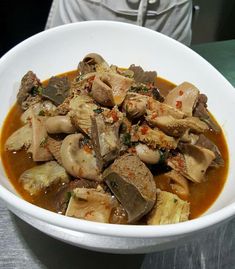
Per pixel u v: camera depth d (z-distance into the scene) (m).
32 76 0.30
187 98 0.30
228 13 0.64
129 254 0.26
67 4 0.44
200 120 0.30
